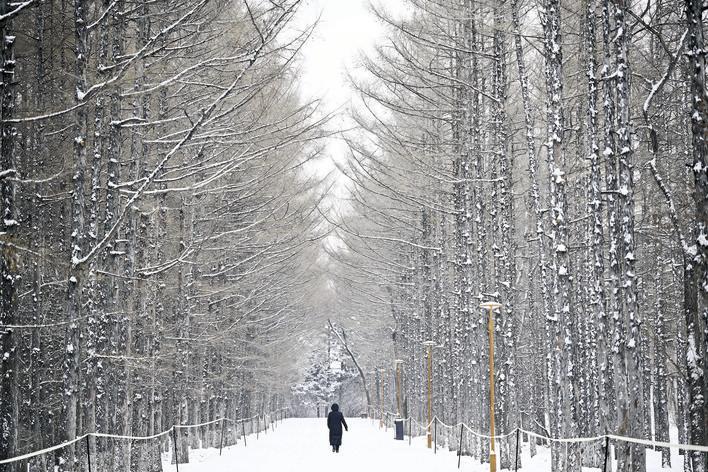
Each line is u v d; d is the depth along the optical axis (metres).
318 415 163.75
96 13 22.03
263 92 29.45
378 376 110.81
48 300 26.92
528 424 57.03
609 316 32.22
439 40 35.06
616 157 21.97
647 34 29.14
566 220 25.84
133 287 27.66
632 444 21.28
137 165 25.70
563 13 31.02
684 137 29.81
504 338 33.84
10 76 16.77
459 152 38.22
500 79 32.44
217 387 50.97
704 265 14.10
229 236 38.56
